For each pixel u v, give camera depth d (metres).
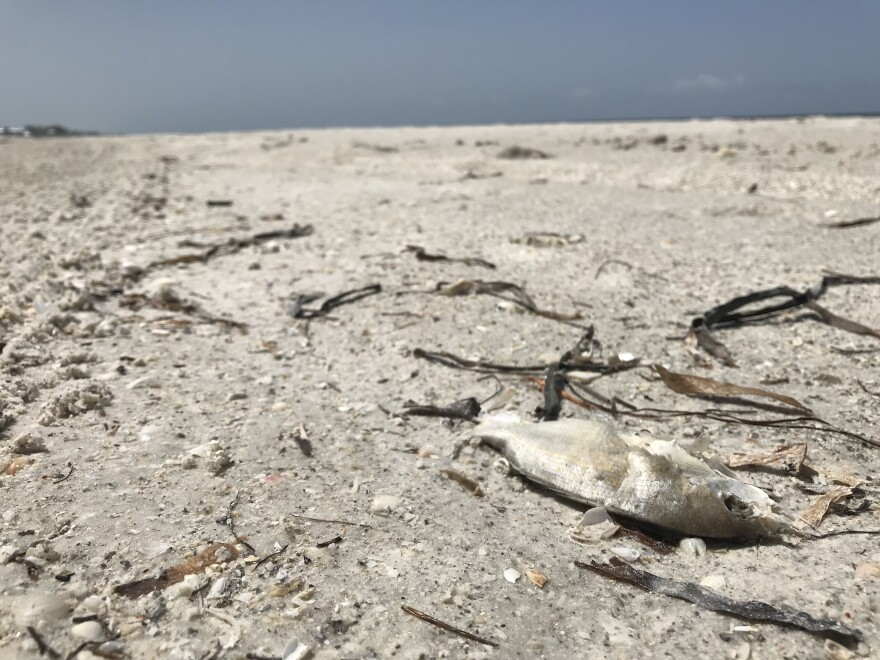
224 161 2.55
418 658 0.28
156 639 0.28
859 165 1.53
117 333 0.63
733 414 0.49
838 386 0.53
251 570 0.33
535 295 0.75
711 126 2.98
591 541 0.36
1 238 1.00
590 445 0.39
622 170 1.68
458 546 0.35
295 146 3.04
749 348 0.61
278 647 0.28
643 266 0.86
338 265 0.88
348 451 0.44
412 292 0.76
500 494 0.40
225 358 0.59
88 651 0.27
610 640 0.29
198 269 0.88
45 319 0.62
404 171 1.93
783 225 1.06
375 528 0.36
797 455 0.43
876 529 0.36
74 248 0.96
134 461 0.41
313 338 0.65
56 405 0.47
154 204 1.39
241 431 0.46
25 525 0.35
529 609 0.31
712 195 1.35
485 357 0.60
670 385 0.53
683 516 0.35
